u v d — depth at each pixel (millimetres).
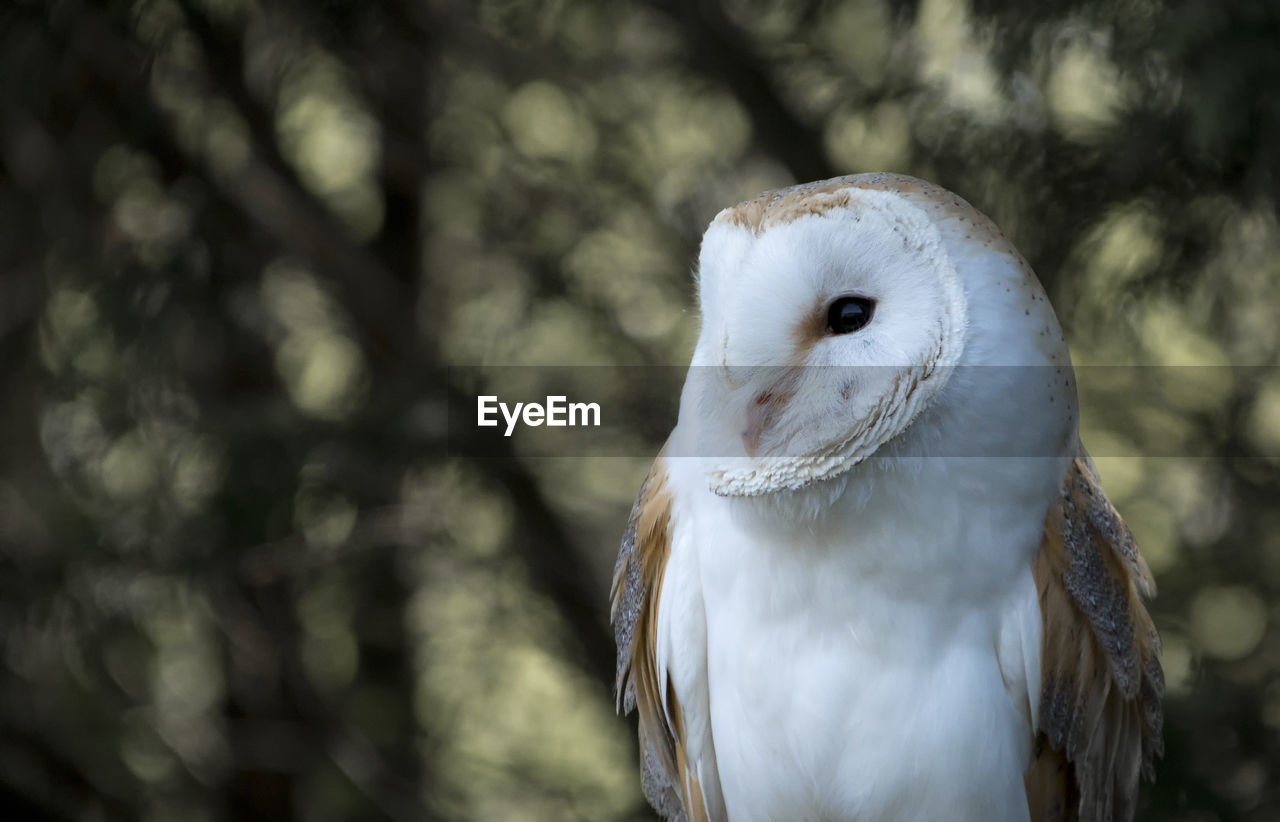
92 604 4734
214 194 4973
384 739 5688
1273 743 4117
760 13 4809
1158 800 3986
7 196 4898
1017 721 2270
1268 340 4375
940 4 4402
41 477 4918
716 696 2398
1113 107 3887
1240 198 3695
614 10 5074
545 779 5594
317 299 5375
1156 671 2559
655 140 5207
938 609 2213
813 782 2299
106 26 4555
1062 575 2258
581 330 5160
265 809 5598
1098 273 4094
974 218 2203
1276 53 3305
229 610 5012
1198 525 4520
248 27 4938
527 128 5348
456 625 5648
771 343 2180
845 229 2135
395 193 5512
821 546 2221
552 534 5473
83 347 4797
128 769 5117
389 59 5160
